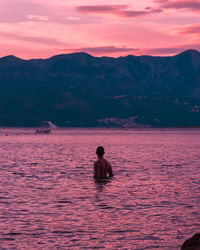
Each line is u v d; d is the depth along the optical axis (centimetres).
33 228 1097
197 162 3225
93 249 912
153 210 1320
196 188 1795
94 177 2183
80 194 1648
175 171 2539
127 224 1136
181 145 6612
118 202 1465
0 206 1397
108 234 1034
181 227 1098
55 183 1991
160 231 1059
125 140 9456
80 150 5178
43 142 8400
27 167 2845
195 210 1315
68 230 1074
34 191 1731
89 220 1187
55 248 920
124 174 2372
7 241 976
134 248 916
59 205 1415
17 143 7838
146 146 6269
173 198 1539
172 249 903
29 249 912
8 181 2069
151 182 2012
